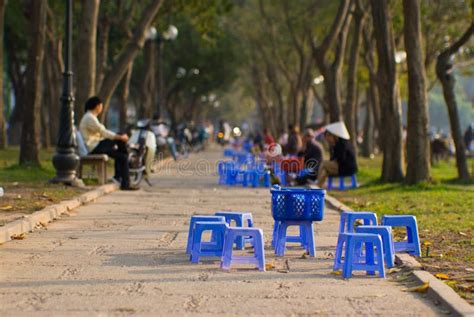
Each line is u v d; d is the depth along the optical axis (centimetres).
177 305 1395
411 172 3947
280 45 10806
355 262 1702
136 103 13562
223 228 1814
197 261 1809
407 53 3894
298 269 1747
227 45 11450
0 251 1927
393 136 4244
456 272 1673
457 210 2862
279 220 1917
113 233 2275
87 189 3456
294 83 10581
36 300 1423
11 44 9106
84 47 4450
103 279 1614
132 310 1355
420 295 1489
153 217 2694
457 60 8200
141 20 4784
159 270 1716
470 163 7262
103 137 3812
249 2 10731
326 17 8125
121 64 4772
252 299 1448
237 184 4350
